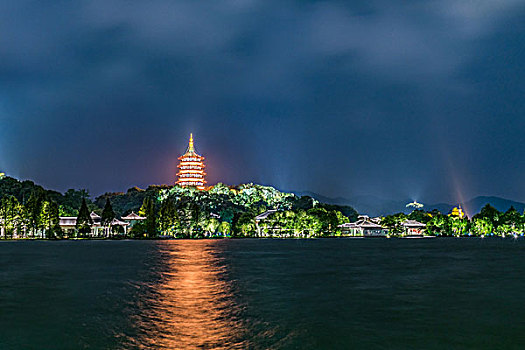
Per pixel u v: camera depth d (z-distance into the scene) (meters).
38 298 56.34
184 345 35.53
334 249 163.12
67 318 44.84
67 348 35.12
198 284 68.94
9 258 117.38
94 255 128.88
